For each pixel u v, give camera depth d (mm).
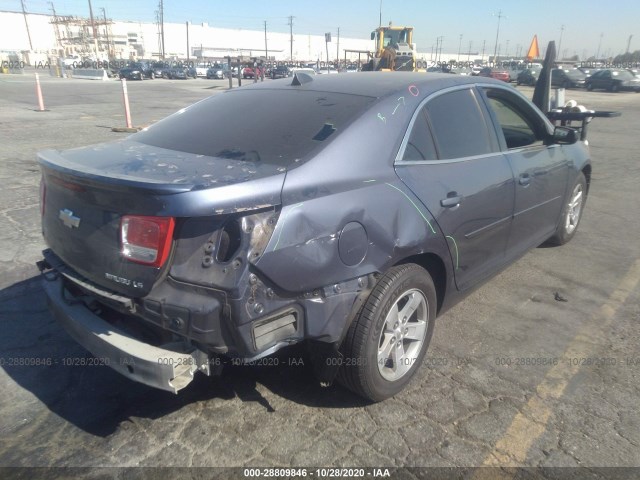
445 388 3061
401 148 2947
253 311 2242
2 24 97938
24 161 9078
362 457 2539
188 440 2652
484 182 3404
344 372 2740
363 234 2578
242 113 3219
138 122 15023
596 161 10164
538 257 5082
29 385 3094
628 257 5098
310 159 2559
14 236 5402
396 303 2785
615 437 2666
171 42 117000
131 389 3061
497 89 3912
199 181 2254
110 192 2301
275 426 2746
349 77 3527
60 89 29688
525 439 2652
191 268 2240
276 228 2295
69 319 2648
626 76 32781
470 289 3555
